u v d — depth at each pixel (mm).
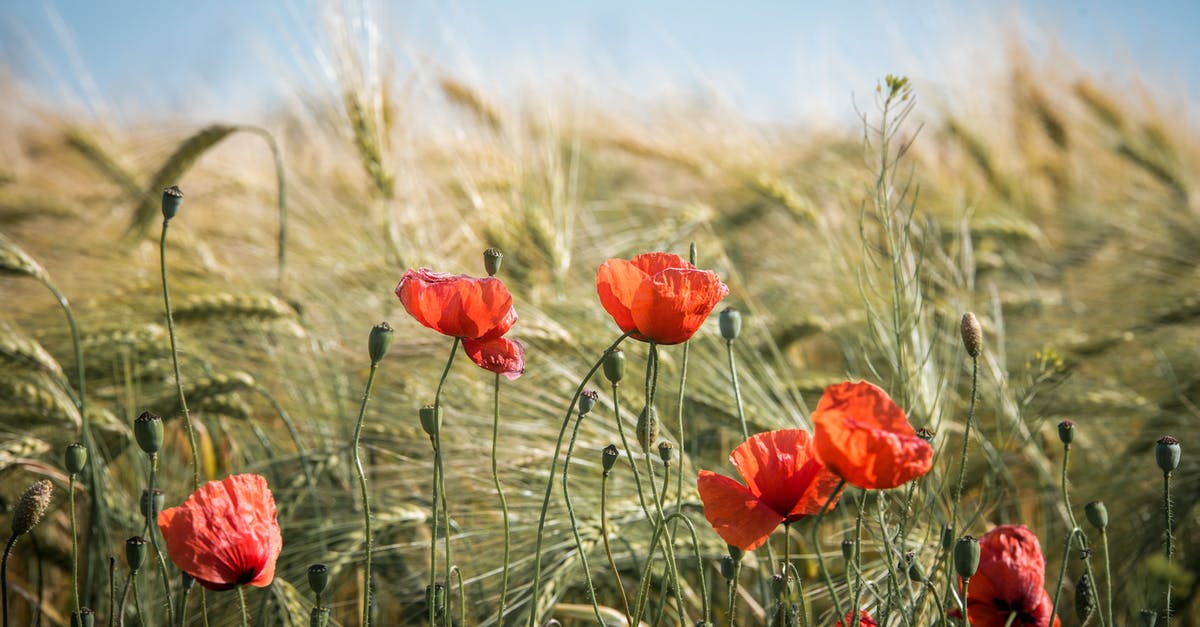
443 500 1143
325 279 1899
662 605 1203
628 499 1413
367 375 1600
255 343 1726
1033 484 1614
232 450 1620
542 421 1501
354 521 1395
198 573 1089
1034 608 1127
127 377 1516
